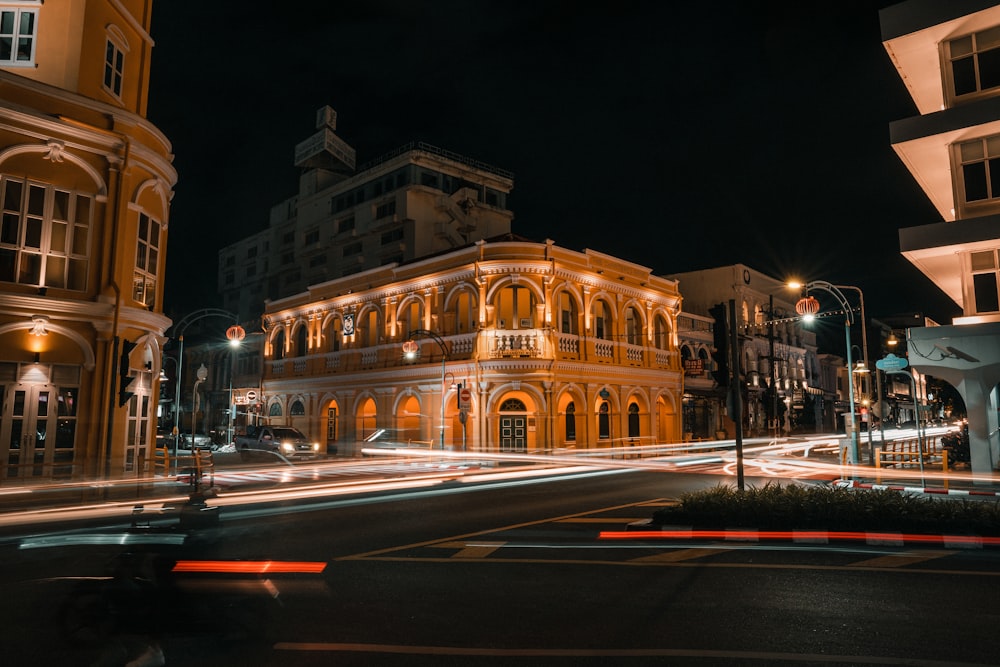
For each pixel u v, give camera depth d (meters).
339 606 6.83
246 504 15.54
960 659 5.25
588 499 16.48
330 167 69.81
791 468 26.12
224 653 5.41
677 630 6.00
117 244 16.95
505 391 31.08
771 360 48.25
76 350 16.30
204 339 65.69
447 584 7.78
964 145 19.53
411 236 54.38
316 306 43.25
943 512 10.23
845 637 5.79
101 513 13.18
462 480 21.97
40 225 15.79
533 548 10.05
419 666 5.12
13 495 14.14
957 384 19.45
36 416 15.49
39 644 5.59
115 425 16.64
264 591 6.43
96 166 16.77
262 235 74.69
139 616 5.80
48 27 16.62
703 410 48.31
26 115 15.38
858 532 10.12
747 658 5.28
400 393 35.81
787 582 7.74
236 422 50.12
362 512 14.17
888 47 20.33
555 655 5.36
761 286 55.19
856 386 43.19
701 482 20.72
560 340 32.03
